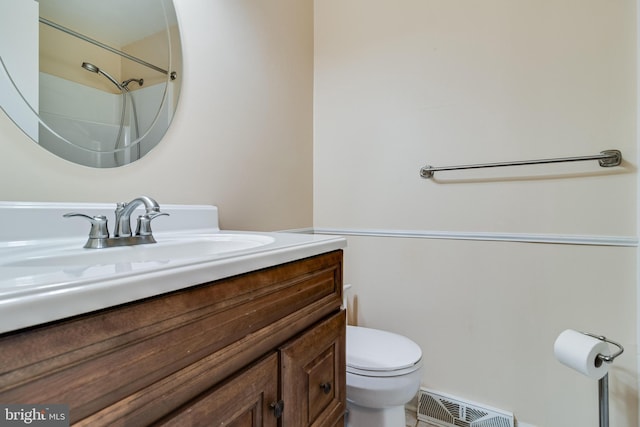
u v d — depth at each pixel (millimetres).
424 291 1442
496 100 1289
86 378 313
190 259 447
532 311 1230
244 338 510
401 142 1494
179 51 994
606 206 1111
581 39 1142
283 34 1477
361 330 1353
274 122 1413
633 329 1073
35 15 699
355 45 1616
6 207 611
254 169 1295
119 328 340
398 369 1022
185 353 413
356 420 1121
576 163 1156
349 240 1629
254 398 524
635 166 1064
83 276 337
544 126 1203
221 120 1138
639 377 1054
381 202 1545
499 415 1259
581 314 1150
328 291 780
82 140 773
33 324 275
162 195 946
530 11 1228
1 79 647
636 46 1060
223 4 1145
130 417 348
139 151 890
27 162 680
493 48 1296
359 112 1602
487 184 1311
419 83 1452
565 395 1174
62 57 743
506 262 1277
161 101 945
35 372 279
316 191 1726
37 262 529
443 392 1388
